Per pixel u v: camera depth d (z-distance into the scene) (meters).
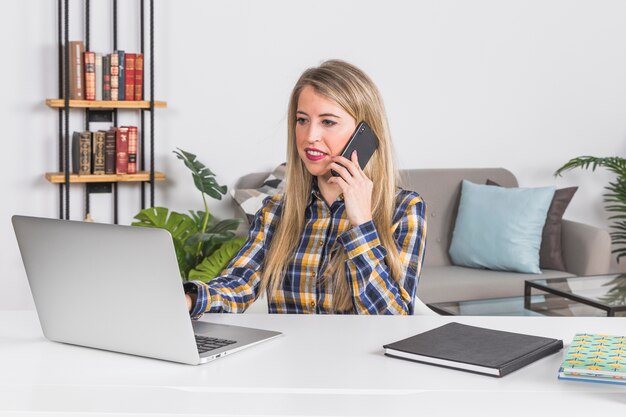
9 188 4.11
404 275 1.84
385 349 1.46
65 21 3.89
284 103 4.50
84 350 1.49
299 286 1.93
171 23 4.29
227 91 4.41
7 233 4.14
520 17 4.83
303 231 1.96
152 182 4.12
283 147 4.53
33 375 1.33
